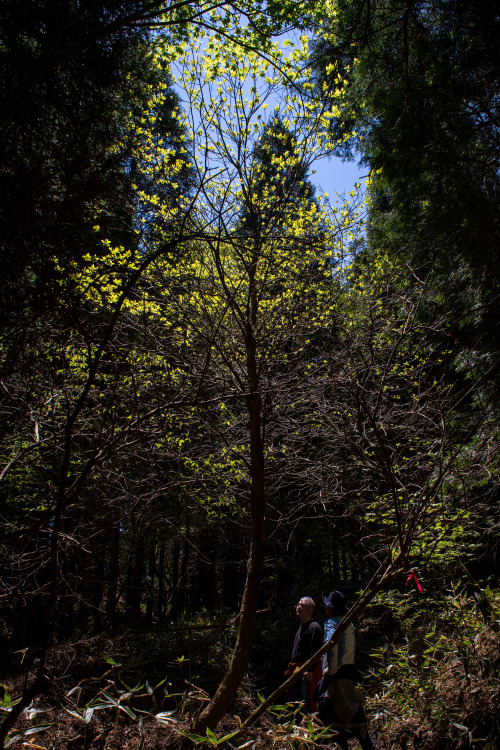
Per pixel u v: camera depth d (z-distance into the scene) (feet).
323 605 25.94
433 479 12.77
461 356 14.87
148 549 18.94
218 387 14.26
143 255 13.74
